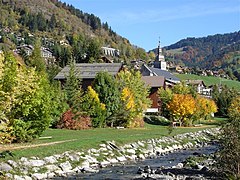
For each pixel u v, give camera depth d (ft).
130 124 206.18
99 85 195.93
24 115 110.73
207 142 190.08
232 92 364.79
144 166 114.32
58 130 163.43
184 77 587.27
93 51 483.10
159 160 128.47
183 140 177.78
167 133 183.52
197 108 257.75
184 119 247.29
